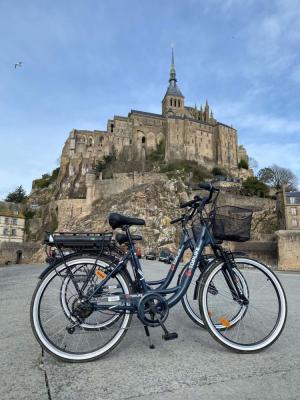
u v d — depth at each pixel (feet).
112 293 10.22
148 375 8.28
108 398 7.09
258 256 124.88
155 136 321.52
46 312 10.73
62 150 320.29
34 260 168.96
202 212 11.76
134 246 10.90
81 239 10.20
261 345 10.11
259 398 7.07
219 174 292.81
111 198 205.05
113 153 308.40
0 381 8.00
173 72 369.09
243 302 11.73
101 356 9.46
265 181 285.64
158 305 10.25
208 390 7.43
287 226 156.97
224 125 330.13
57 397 7.14
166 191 202.69
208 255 11.89
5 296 22.76
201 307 10.51
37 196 295.69
